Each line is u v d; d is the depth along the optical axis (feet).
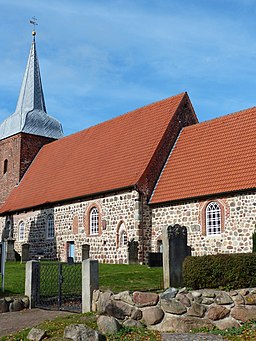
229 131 95.55
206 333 38.60
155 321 40.78
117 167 105.19
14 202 133.59
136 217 93.45
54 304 53.47
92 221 105.40
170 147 102.68
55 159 134.51
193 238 86.94
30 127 149.38
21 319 47.83
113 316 42.50
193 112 109.60
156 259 81.35
